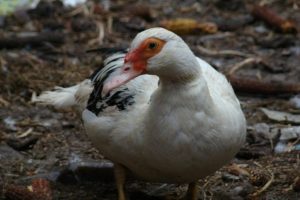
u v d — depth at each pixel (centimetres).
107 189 888
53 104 932
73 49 1372
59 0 1584
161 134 709
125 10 1555
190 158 720
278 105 1144
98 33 1454
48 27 1473
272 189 883
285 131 1037
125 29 1480
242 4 1594
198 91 702
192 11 1591
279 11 1594
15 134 1045
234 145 743
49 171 934
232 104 764
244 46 1407
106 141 769
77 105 885
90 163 909
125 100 758
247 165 945
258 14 1508
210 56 1361
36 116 1102
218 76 798
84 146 1010
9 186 855
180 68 693
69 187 893
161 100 705
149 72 702
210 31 1462
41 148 1006
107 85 699
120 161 779
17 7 1556
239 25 1496
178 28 1446
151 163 735
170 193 874
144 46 694
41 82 1212
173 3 1638
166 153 716
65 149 1002
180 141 709
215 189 881
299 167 934
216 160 734
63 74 1248
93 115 791
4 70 1246
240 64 1306
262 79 1258
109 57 855
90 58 1330
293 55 1366
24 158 974
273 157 973
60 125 1072
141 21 1521
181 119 704
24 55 1330
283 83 1204
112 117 759
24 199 816
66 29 1473
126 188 885
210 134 712
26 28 1472
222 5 1596
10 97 1164
